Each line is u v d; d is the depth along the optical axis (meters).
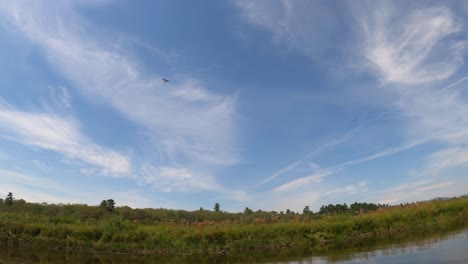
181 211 56.84
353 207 52.88
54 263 22.23
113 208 53.12
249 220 40.69
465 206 37.66
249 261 21.77
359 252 20.16
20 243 31.80
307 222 34.81
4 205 52.16
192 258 25.84
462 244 18.02
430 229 28.81
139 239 31.00
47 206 52.97
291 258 21.09
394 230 32.03
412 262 14.71
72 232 31.78
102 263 23.00
